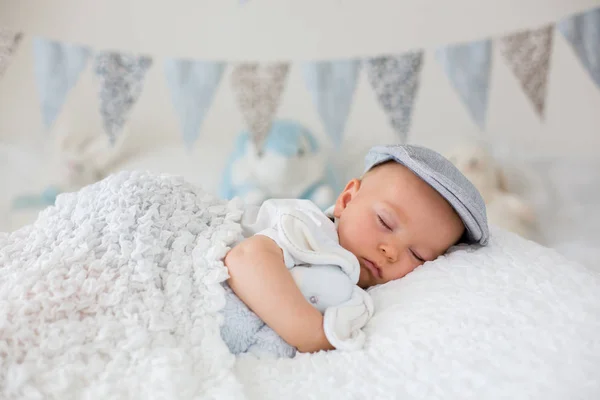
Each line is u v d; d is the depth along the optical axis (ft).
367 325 3.10
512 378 2.44
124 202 3.11
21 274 2.69
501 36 7.22
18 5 7.47
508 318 2.80
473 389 2.43
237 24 8.46
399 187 3.57
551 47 7.09
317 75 7.38
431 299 3.03
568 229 7.09
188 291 2.91
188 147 7.31
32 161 8.22
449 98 9.10
